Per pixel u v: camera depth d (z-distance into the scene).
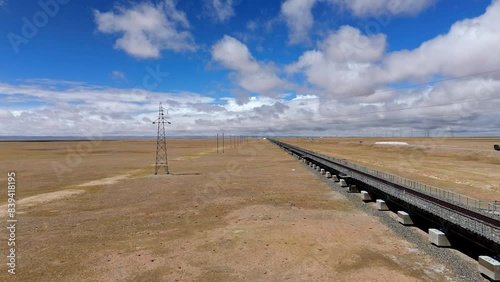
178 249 15.55
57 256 14.79
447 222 15.75
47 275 12.75
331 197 28.28
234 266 13.41
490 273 11.81
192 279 12.26
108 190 32.94
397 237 17.00
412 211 19.58
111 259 14.38
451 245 15.48
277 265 13.42
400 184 25.30
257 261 13.87
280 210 23.30
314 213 22.45
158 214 22.81
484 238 13.48
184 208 24.55
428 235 17.36
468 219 14.99
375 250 15.02
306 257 14.21
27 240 17.16
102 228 19.42
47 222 20.83
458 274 12.43
